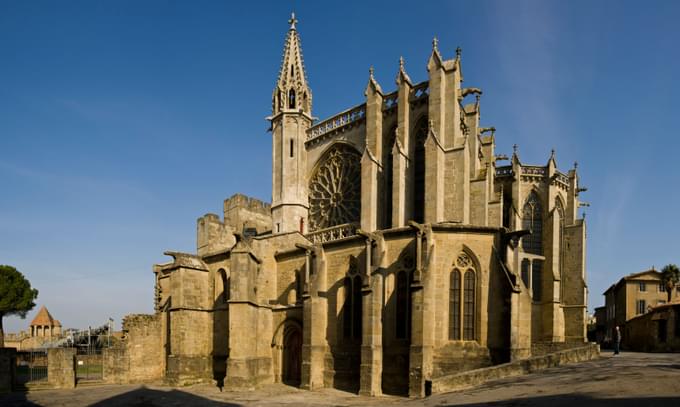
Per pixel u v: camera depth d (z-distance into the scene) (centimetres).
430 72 4169
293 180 5181
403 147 4275
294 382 3941
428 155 3912
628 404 1619
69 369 3941
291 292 4119
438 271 3144
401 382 3167
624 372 2461
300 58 5459
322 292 3712
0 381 3588
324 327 3688
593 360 3381
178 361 4050
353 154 4953
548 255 5344
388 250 3403
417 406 2189
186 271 4241
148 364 4425
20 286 8269
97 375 4800
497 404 1927
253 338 3816
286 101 5306
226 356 4169
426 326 2973
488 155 5231
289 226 5066
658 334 5262
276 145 5347
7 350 3666
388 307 3328
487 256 3142
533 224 5538
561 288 5616
